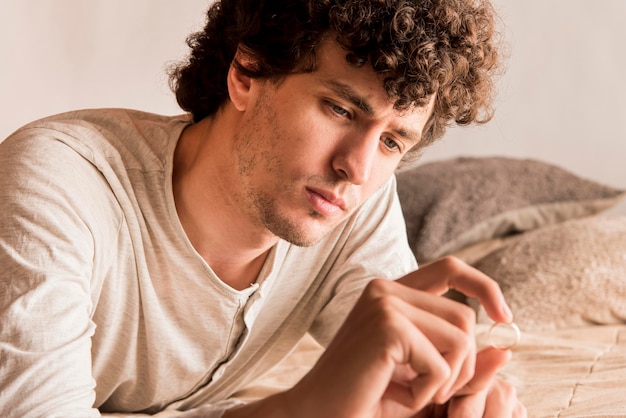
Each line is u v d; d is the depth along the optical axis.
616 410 1.34
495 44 1.42
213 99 1.34
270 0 1.22
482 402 1.01
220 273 1.38
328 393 0.82
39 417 0.98
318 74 1.15
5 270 1.06
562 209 3.31
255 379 1.66
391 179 1.61
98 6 3.10
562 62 4.00
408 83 1.14
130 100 3.22
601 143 4.02
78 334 1.07
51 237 1.11
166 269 1.33
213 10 1.40
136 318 1.34
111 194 1.26
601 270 2.54
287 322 1.57
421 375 0.82
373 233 1.57
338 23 1.13
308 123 1.16
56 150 1.21
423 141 1.39
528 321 2.46
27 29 2.95
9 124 2.93
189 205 1.33
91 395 1.06
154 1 3.21
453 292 2.61
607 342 2.25
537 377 1.80
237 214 1.30
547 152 4.04
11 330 1.02
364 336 0.81
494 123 4.01
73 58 3.07
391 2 1.14
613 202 3.35
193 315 1.37
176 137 1.34
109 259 1.27
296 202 1.19
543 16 3.99
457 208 3.14
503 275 2.61
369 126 1.15
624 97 4.00
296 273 1.51
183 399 1.51
